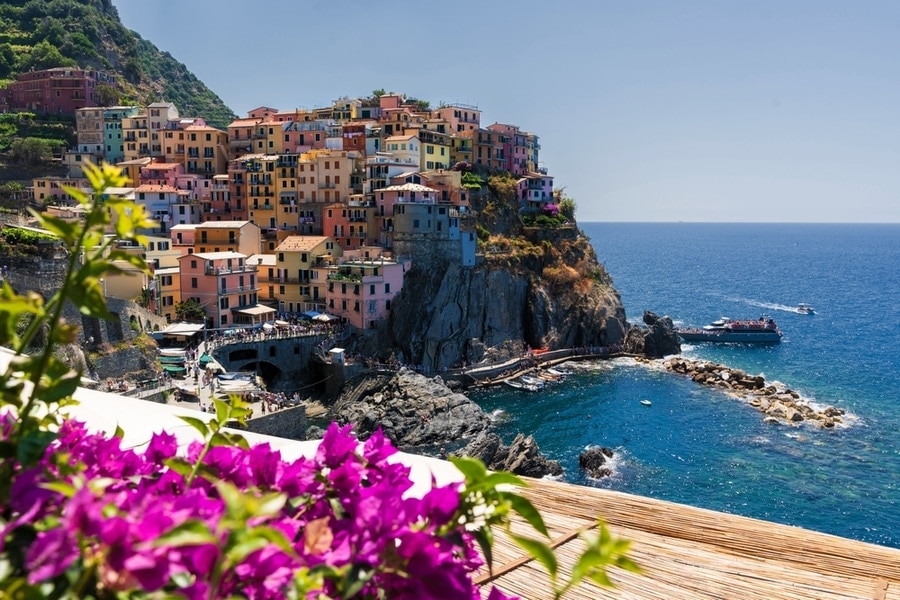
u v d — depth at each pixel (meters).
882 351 131.62
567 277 124.50
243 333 92.44
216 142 140.50
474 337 110.00
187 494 3.67
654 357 121.06
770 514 60.78
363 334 102.00
